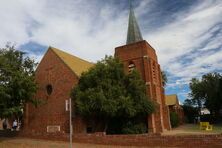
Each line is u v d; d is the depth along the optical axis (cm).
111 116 2873
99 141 2178
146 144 1962
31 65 2948
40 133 2562
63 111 3219
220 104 6544
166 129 3916
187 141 1798
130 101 2886
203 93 7594
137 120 3262
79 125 3055
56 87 3356
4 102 2459
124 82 3083
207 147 1717
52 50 3525
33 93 2773
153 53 4062
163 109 4041
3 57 2608
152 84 3634
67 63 3375
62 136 2403
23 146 2152
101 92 2784
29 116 3503
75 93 3067
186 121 7894
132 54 3844
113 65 3048
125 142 2055
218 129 4034
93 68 3089
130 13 4488
